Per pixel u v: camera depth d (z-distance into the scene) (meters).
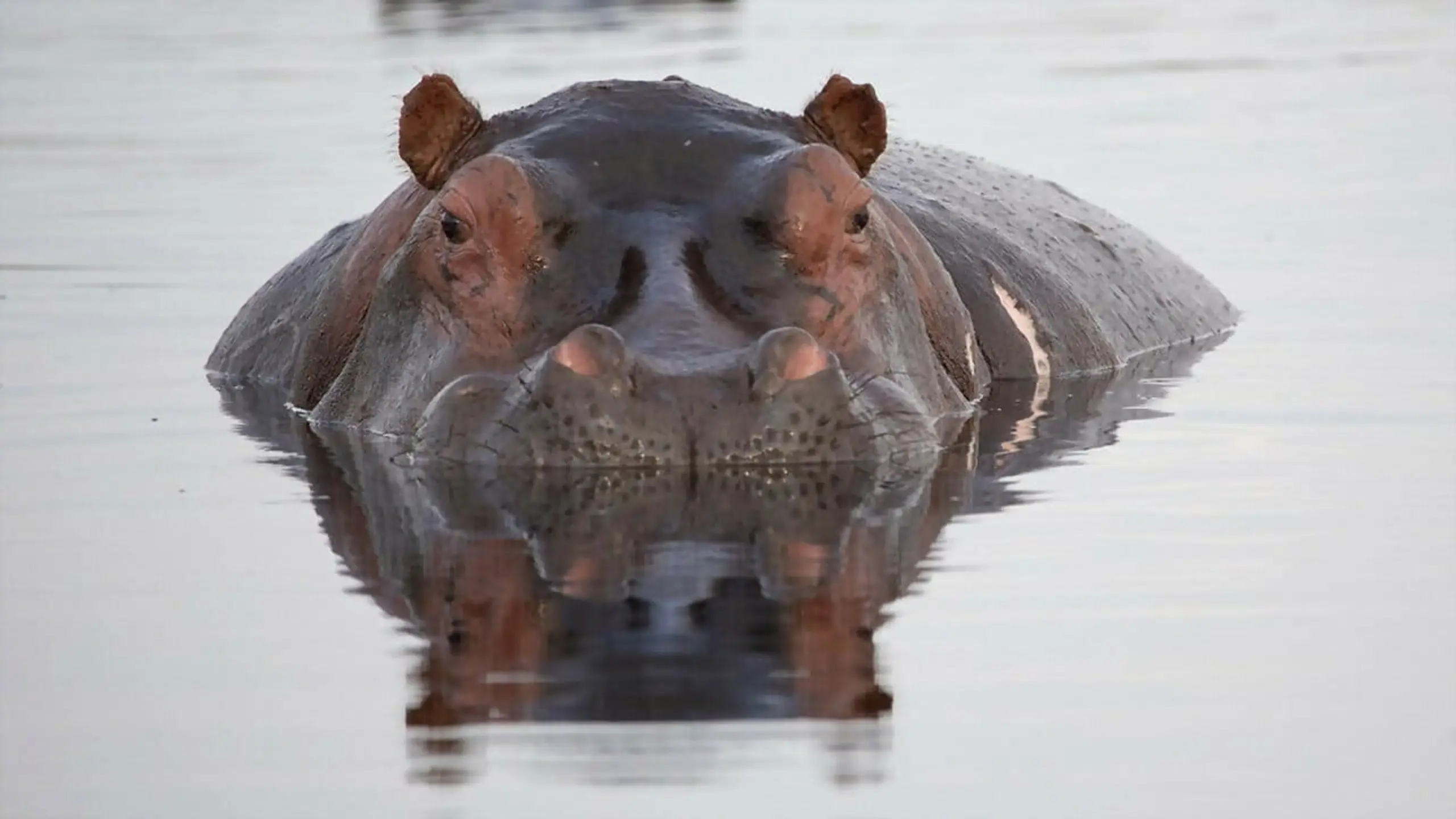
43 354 52.62
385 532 34.19
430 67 99.62
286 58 106.88
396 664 27.53
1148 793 23.55
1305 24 118.06
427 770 23.98
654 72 93.69
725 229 39.09
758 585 30.69
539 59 100.50
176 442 42.56
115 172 78.88
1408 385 47.16
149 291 60.44
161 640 28.78
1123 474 38.47
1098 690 26.45
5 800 23.69
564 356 36.59
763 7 124.94
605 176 39.94
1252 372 49.66
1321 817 23.05
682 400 36.59
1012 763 24.23
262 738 25.17
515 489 36.16
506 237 39.12
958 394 44.84
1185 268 60.25
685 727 25.17
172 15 127.00
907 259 44.69
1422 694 26.28
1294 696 26.30
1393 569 31.47
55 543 34.16
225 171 78.38
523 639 28.34
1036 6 126.50
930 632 28.58
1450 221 68.62
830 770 23.92
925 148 59.34
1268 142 83.06
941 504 35.78
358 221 53.81
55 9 131.25
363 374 42.91
